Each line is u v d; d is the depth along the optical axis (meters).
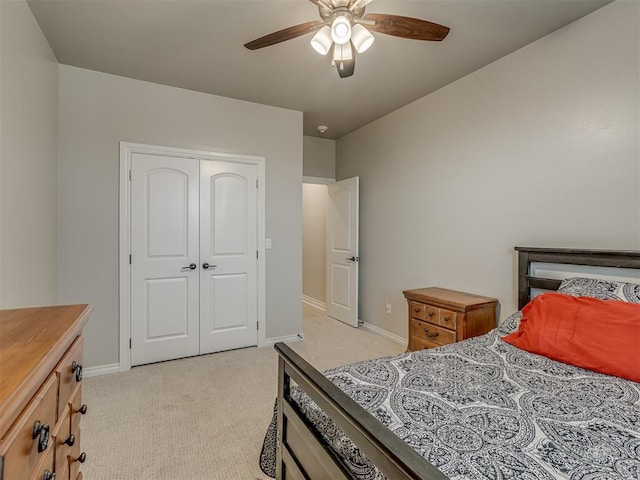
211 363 3.05
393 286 3.77
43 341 0.84
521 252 2.33
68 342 0.91
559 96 2.21
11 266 1.73
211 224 3.28
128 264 2.93
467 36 2.28
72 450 1.03
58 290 2.67
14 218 1.77
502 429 1.03
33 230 2.08
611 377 1.41
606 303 1.61
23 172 1.90
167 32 2.25
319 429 1.16
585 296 1.77
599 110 2.01
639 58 1.84
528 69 2.39
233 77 2.90
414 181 3.46
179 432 1.99
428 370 1.49
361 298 4.33
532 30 2.21
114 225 2.88
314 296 5.64
